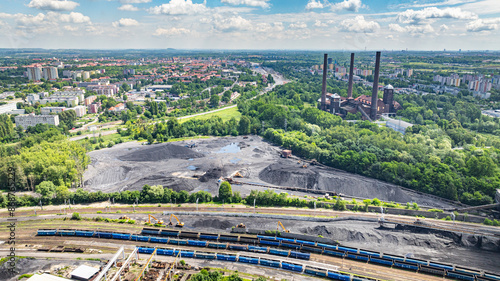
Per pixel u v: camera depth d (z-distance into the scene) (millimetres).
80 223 170625
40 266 134125
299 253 142625
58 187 195625
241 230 162375
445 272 132750
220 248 150375
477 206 189250
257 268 136375
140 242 155375
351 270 135375
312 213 183250
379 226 171125
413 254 150625
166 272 130125
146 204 194375
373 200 193375
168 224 170125
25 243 152250
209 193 199750
